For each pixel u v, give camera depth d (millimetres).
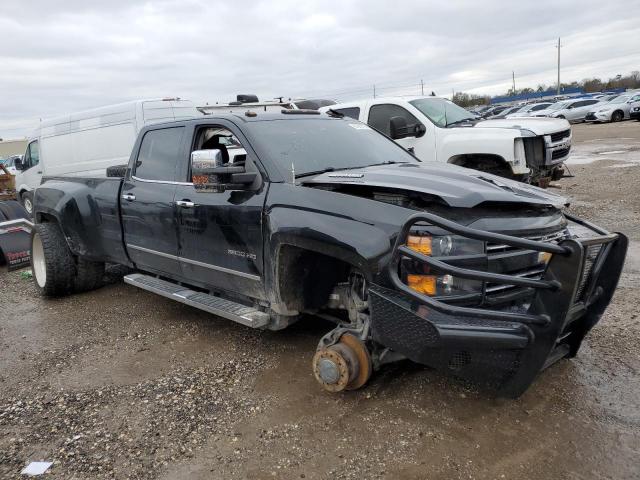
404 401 3604
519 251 3273
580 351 4164
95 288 6812
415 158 5105
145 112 10273
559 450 3021
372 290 3242
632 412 3332
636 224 7922
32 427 3619
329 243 3428
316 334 4848
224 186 3967
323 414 3527
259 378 4086
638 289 5375
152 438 3402
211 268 4461
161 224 4898
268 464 3076
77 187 6121
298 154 4285
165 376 4238
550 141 8258
